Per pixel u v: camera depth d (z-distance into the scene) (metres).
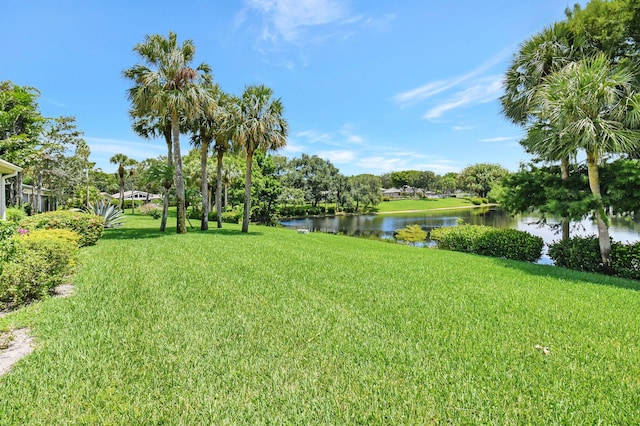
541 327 3.70
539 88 8.96
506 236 10.70
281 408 2.15
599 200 7.84
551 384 2.49
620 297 5.11
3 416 1.99
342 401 2.24
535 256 10.05
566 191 8.48
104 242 9.98
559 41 9.15
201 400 2.20
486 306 4.47
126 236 12.04
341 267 6.95
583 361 2.89
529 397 2.31
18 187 18.16
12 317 3.59
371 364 2.75
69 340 3.05
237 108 13.80
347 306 4.34
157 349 2.91
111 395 2.22
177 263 6.80
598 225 8.18
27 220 8.28
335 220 38.44
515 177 10.33
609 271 8.00
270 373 2.57
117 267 6.26
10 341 3.03
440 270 7.08
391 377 2.55
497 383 2.49
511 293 5.23
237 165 31.34
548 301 4.79
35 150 18.75
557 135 7.87
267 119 14.15
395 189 90.69
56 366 2.58
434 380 2.52
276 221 34.91
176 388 2.33
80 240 8.69
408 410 2.15
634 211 8.40
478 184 66.94
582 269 8.77
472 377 2.57
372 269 6.87
